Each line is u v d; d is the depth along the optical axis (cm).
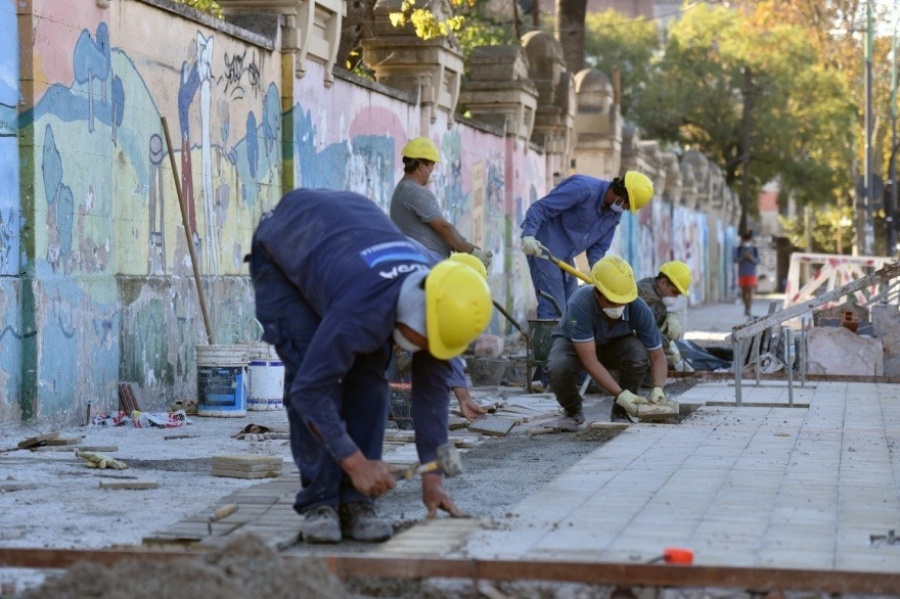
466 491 741
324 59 1512
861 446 917
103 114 1088
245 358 1152
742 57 5816
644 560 544
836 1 5497
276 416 1146
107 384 1092
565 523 625
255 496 696
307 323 593
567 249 1382
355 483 557
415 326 547
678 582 505
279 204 604
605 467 810
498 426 1034
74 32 1038
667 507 669
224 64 1305
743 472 790
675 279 1195
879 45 5609
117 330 1109
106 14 1086
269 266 601
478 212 2205
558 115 2677
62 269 1027
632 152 3244
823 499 696
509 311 2388
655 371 1048
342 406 603
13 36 977
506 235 2395
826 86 5788
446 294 543
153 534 596
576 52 3109
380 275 552
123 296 1117
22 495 710
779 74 5794
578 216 1370
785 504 680
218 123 1298
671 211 4281
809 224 7194
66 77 1028
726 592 509
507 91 2375
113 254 1110
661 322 1212
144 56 1155
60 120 1022
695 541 586
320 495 597
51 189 1010
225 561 479
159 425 1045
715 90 5866
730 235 6106
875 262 2598
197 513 652
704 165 5003
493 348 1622
